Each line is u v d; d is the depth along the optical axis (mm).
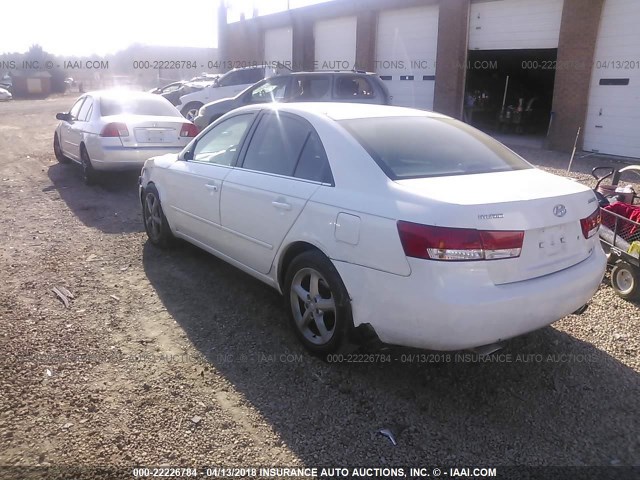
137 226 6852
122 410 3164
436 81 17266
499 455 2875
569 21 13383
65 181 9562
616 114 12852
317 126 3893
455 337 2959
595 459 2854
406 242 3006
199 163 5078
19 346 3824
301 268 3734
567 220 3277
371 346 3445
